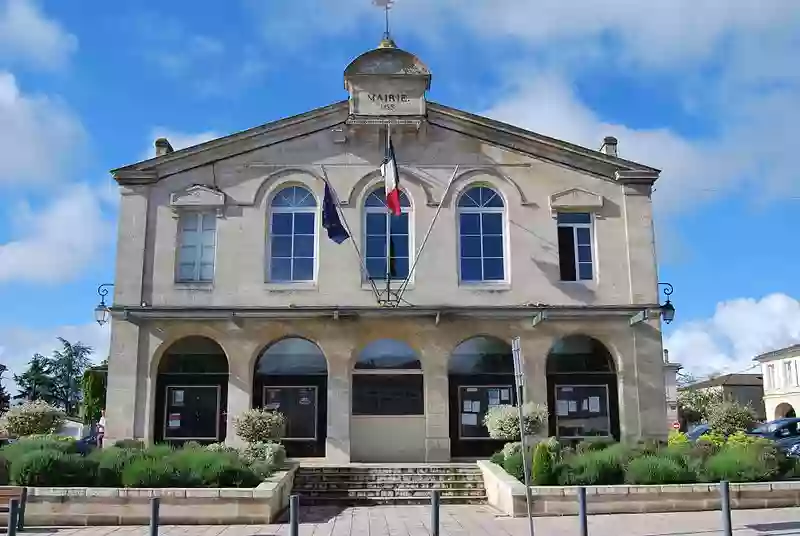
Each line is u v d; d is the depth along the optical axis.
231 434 20.47
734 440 18.70
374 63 22.16
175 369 21.27
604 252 21.77
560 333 21.20
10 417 21.05
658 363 21.11
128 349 20.86
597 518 14.80
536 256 21.61
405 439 20.94
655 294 21.53
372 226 21.91
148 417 20.59
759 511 15.38
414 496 17.81
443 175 21.98
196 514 14.76
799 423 27.31
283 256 21.70
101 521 14.71
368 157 22.03
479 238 21.86
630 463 16.59
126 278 21.30
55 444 17.72
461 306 20.94
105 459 16.20
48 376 64.56
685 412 49.69
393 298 21.16
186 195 21.69
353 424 21.02
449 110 22.17
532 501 15.33
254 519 14.75
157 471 15.41
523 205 21.86
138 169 21.83
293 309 20.66
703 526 13.73
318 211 21.88
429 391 20.84
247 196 21.80
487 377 21.28
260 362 21.28
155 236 21.59
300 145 22.11
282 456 18.53
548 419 20.41
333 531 13.84
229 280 21.31
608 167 22.23
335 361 20.89
